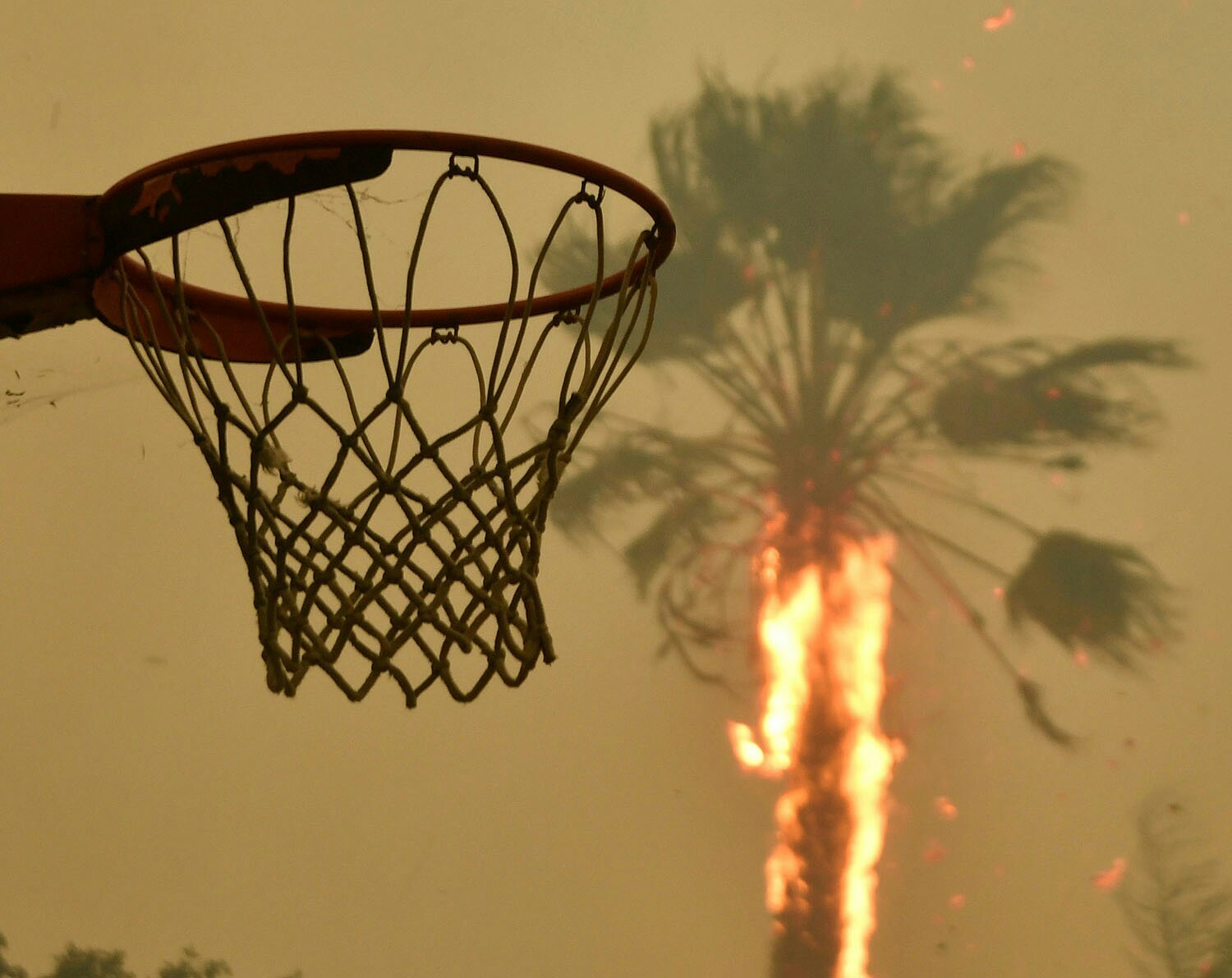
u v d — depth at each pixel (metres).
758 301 13.87
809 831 12.38
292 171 3.72
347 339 4.91
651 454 13.39
